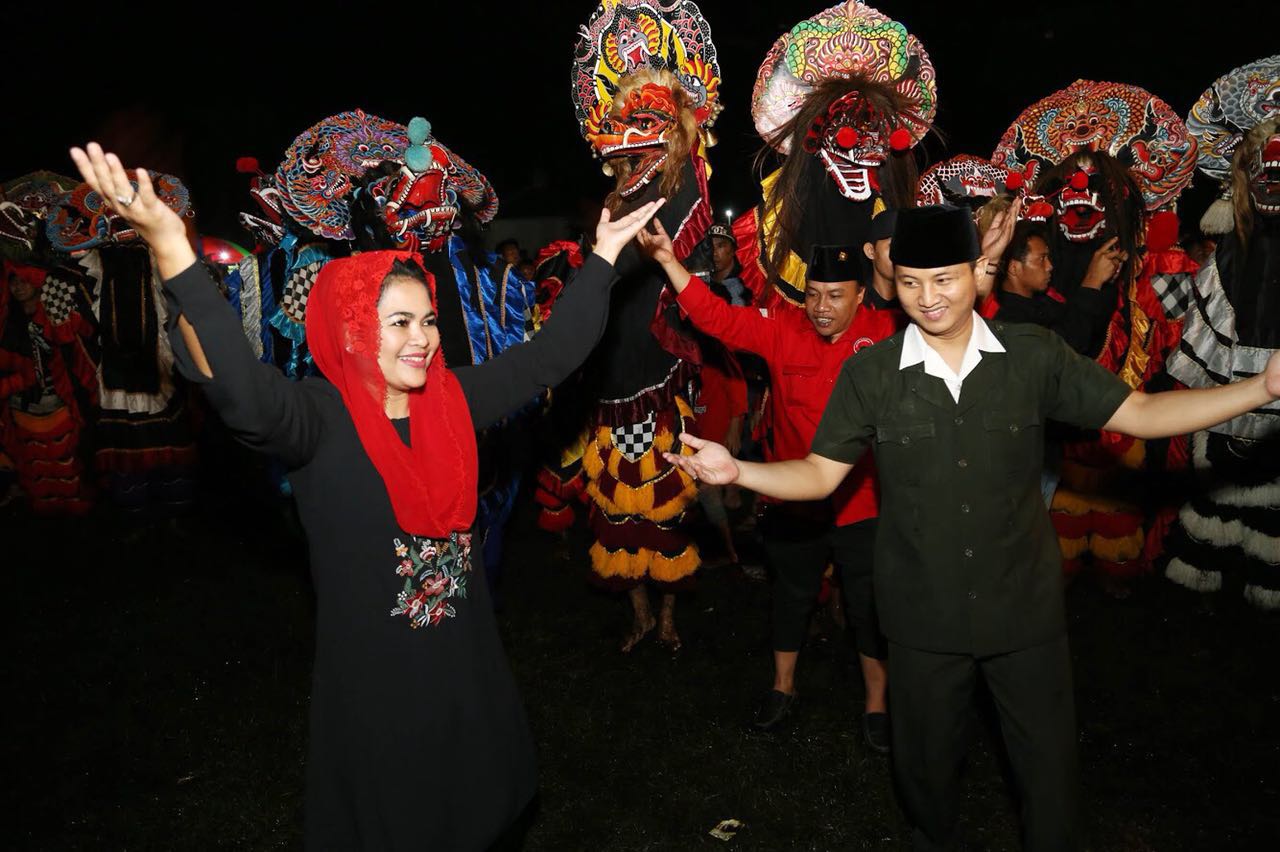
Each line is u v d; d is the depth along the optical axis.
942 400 2.56
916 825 2.96
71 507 7.14
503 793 2.43
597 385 4.42
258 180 4.36
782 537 3.83
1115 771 3.62
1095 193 4.30
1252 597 4.85
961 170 4.90
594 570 4.65
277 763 3.85
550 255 4.99
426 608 2.30
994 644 2.56
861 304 3.65
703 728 4.03
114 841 3.40
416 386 2.27
